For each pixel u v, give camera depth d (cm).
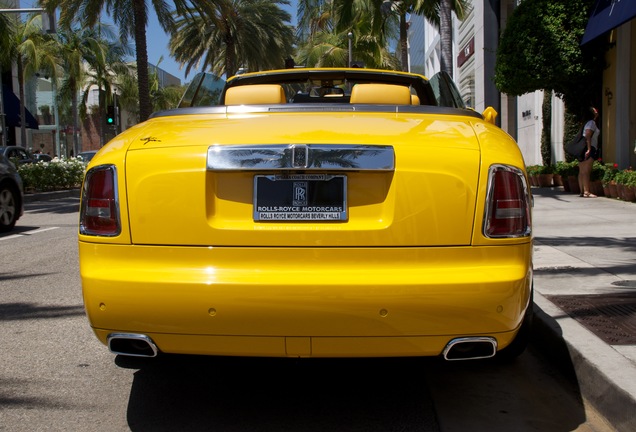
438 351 274
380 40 2967
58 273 675
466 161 281
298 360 402
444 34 1733
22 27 3516
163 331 274
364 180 280
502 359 376
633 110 1402
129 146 294
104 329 280
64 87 4394
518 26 1429
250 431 307
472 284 268
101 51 4272
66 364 400
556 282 540
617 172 1262
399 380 372
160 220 279
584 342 369
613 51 1426
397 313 266
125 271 277
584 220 948
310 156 278
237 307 267
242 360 405
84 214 290
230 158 280
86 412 329
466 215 277
